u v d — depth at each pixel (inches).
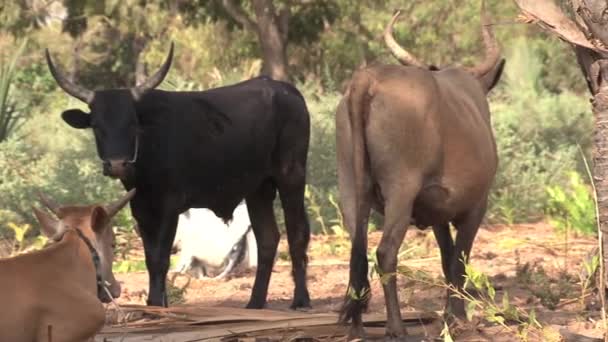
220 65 2923.2
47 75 3528.5
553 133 2372.0
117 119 1063.0
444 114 880.3
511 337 895.7
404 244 1536.7
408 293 919.0
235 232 1424.7
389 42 998.4
